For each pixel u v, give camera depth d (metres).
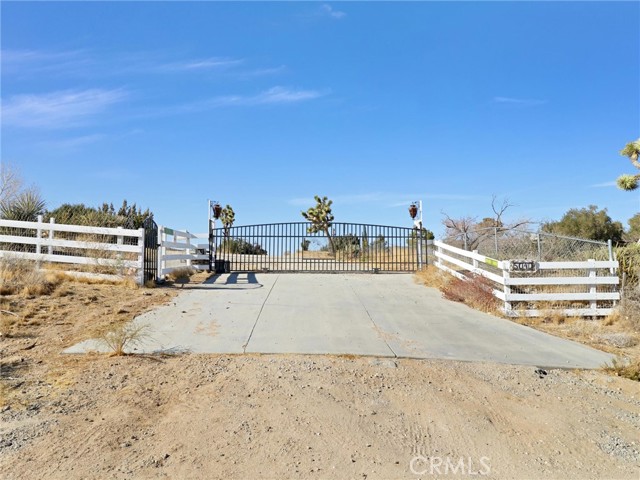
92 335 7.32
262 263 18.08
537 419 5.04
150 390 5.34
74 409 4.76
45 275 10.79
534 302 10.75
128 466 3.76
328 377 5.96
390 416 4.93
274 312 9.71
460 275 13.05
